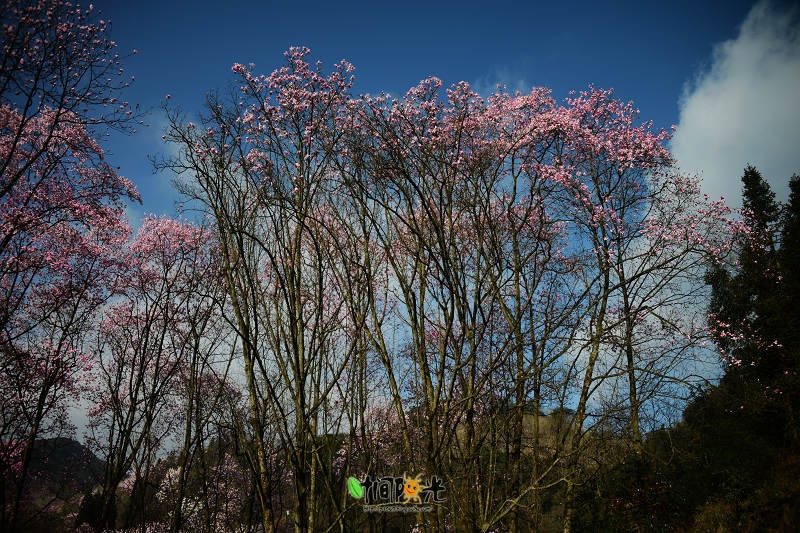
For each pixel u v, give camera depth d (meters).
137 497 17.47
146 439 16.66
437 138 11.62
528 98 16.38
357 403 12.27
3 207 15.94
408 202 10.27
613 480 16.41
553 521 15.70
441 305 10.75
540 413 14.02
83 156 16.84
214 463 18.59
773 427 19.06
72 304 18.22
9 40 11.91
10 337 16.31
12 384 16.66
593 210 16.52
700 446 18.78
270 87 11.55
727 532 14.56
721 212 16.64
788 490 14.94
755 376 19.75
